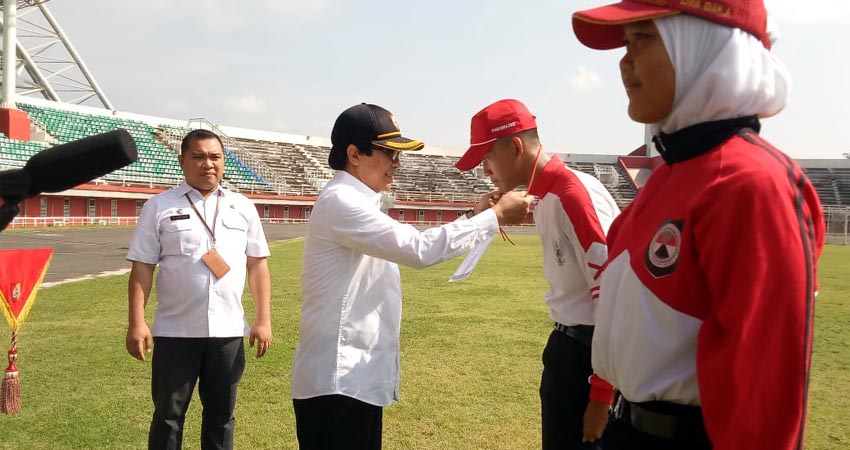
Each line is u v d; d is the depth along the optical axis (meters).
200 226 3.44
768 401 1.17
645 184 1.60
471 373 5.34
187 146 3.54
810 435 3.93
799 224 1.20
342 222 2.42
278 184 46.19
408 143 2.66
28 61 36.56
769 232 1.18
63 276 11.73
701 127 1.38
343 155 2.64
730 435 1.20
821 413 4.36
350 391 2.44
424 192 53.50
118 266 13.55
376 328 2.56
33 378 5.00
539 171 2.55
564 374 2.53
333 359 2.47
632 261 1.47
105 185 33.06
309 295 2.54
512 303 9.33
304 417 2.53
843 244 30.97
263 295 3.70
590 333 2.48
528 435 3.92
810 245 1.21
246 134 52.38
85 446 3.67
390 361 2.60
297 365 2.57
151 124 43.12
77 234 24.02
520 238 32.00
